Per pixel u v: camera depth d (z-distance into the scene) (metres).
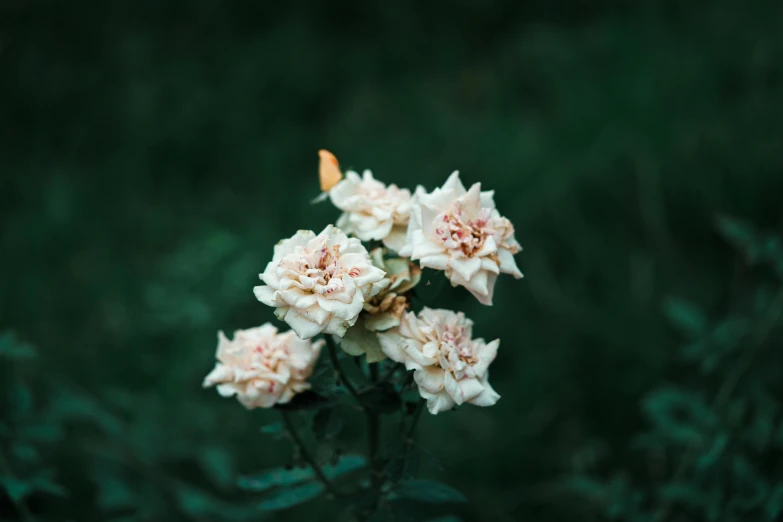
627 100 3.75
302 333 1.17
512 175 3.55
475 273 1.27
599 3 4.72
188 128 4.14
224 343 1.45
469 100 4.34
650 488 2.49
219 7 4.72
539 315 3.11
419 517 1.49
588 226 3.38
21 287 3.25
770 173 3.37
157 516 2.40
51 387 2.76
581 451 2.62
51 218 3.63
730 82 3.90
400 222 1.39
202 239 3.16
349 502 1.54
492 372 2.98
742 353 2.30
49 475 1.89
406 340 1.26
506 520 2.53
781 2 4.22
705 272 3.21
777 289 3.00
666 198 3.40
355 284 1.18
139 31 4.63
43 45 4.41
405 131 4.04
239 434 2.78
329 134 4.12
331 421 1.46
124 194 3.88
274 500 1.56
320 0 4.82
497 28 4.80
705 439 2.06
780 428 2.08
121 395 2.66
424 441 2.67
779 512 1.98
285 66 4.41
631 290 3.14
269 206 3.67
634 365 2.90
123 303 3.19
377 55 4.59
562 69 4.21
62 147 4.14
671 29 4.30
